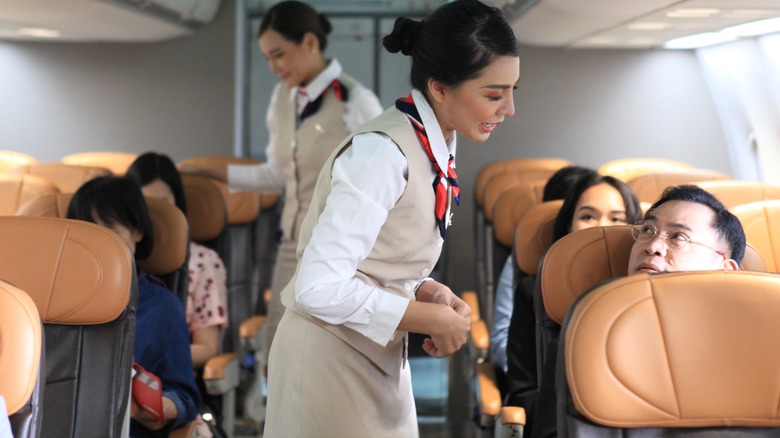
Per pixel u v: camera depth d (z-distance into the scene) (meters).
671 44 5.22
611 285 1.47
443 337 1.56
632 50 5.76
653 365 1.43
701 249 1.79
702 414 1.44
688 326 1.45
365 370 1.66
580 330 1.44
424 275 1.71
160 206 2.55
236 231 4.06
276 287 3.33
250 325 3.52
